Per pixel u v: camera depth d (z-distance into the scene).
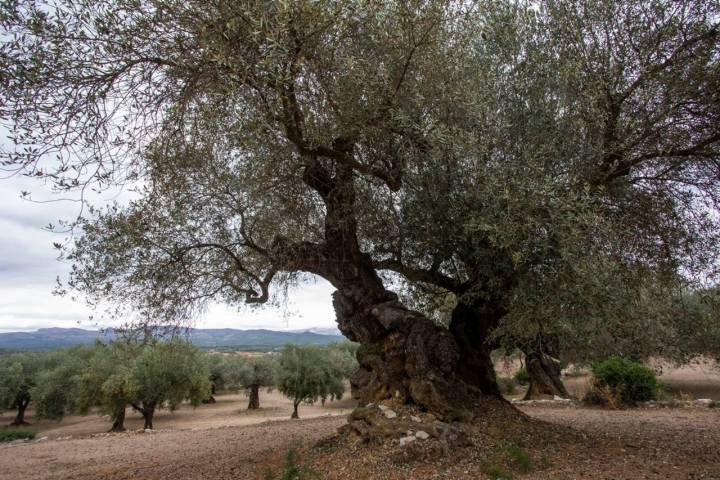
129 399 26.38
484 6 6.49
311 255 7.62
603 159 6.18
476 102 5.80
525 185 5.08
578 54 6.49
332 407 37.81
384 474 5.70
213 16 4.97
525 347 8.44
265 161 6.84
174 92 5.95
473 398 7.65
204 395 31.38
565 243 4.77
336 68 5.92
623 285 5.99
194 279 7.81
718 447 7.29
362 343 8.02
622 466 5.98
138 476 7.89
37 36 5.09
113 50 5.38
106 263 7.29
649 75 6.06
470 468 5.78
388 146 6.63
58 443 14.61
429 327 7.51
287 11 4.55
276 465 7.04
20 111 5.07
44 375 32.81
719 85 5.82
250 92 5.36
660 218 7.06
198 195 7.58
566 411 13.99
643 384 15.25
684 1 6.13
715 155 6.25
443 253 6.86
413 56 6.29
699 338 7.06
